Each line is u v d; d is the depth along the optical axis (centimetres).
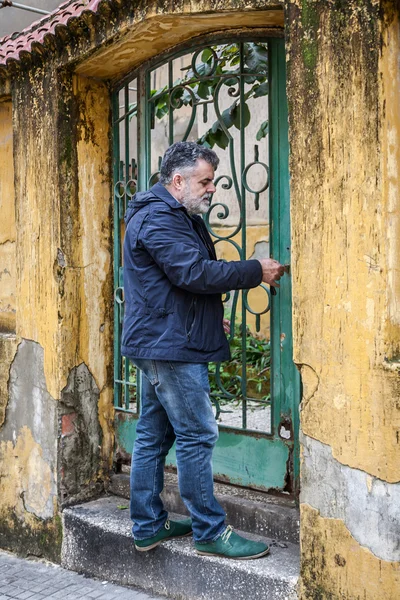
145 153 398
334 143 275
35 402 416
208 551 322
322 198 280
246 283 304
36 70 405
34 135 409
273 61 341
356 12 267
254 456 355
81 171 404
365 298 269
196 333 306
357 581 276
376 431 268
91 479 412
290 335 339
